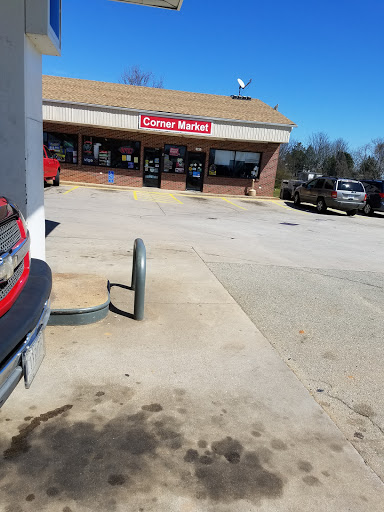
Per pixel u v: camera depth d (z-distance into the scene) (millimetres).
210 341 4105
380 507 2219
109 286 5074
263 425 2848
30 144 4145
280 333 4496
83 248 7418
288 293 5941
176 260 7242
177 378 3365
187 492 2201
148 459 2422
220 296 5492
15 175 4035
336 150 56156
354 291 6328
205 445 2588
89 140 20547
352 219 17297
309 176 40812
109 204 14438
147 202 16156
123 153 21016
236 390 3266
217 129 20312
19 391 3000
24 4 3729
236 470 2395
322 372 3707
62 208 12344
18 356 2246
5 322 2215
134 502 2107
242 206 18312
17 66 3848
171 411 2914
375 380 3641
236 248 8867
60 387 3090
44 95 19484
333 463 2525
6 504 2023
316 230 13023
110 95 21453
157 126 19797
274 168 22422
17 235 2553
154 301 5051
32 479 2193
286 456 2551
